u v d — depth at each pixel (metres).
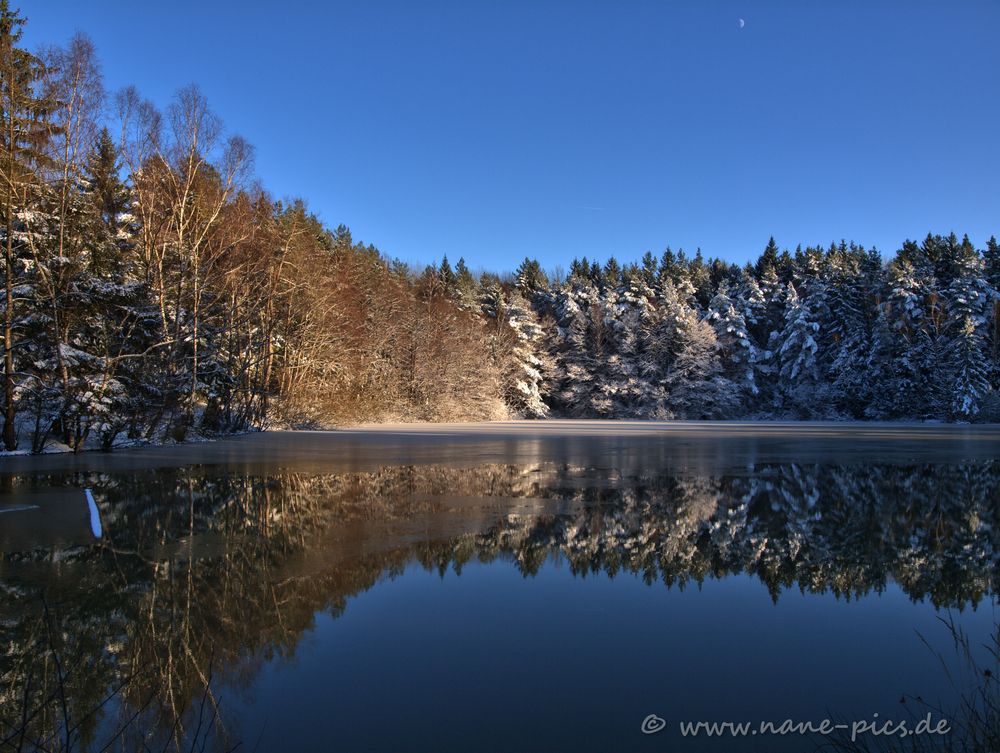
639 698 3.42
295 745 2.95
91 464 14.36
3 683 3.63
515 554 6.44
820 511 8.81
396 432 29.58
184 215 22.83
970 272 49.91
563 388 60.03
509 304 61.81
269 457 16.30
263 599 5.03
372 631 4.38
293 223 31.34
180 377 21.20
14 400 16.31
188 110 22.31
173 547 6.63
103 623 4.50
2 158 15.62
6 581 5.43
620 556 6.40
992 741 2.87
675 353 55.66
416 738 3.01
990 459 15.91
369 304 42.19
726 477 12.48
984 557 6.37
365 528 7.61
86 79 17.20
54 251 16.73
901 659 3.95
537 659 3.92
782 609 4.87
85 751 2.93
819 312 54.22
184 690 3.52
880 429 34.00
